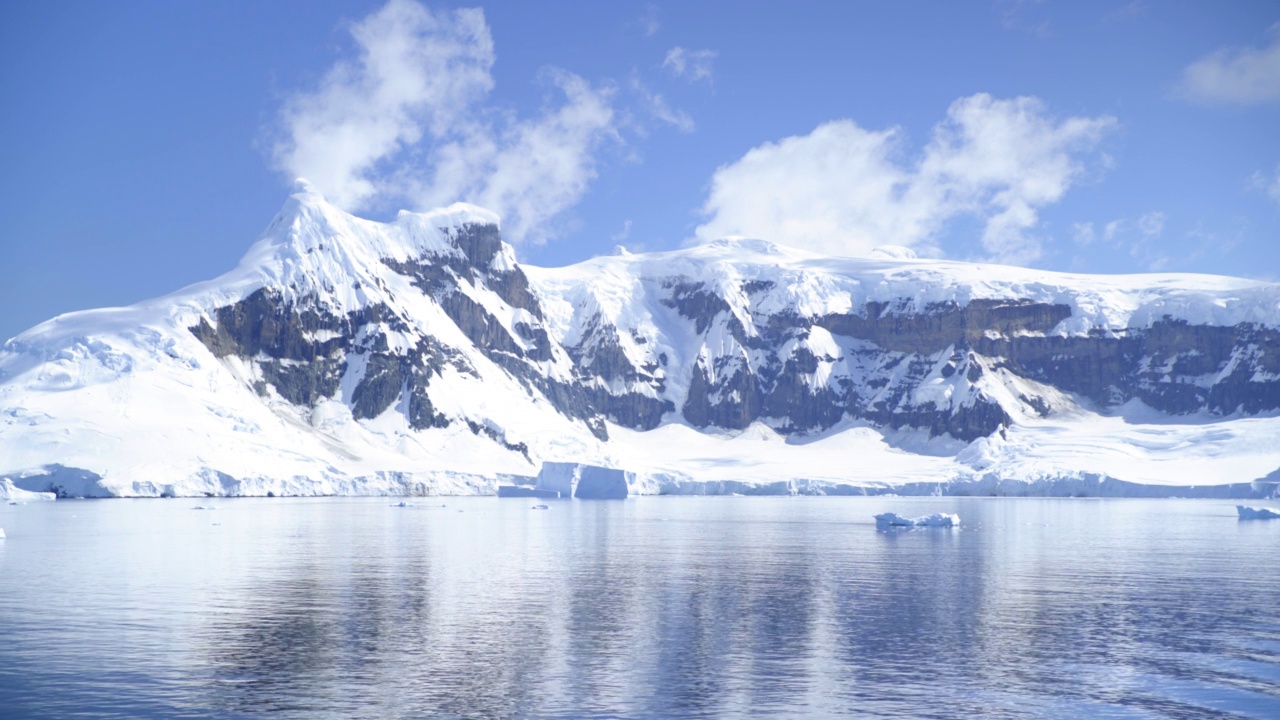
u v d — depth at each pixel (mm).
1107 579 102812
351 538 143375
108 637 71562
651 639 72375
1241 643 72250
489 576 102000
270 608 82688
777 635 74062
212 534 148375
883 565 113688
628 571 106812
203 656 66438
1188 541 146250
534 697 58125
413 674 62594
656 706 56844
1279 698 59312
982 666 65562
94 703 56500
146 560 113500
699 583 98250
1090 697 59250
